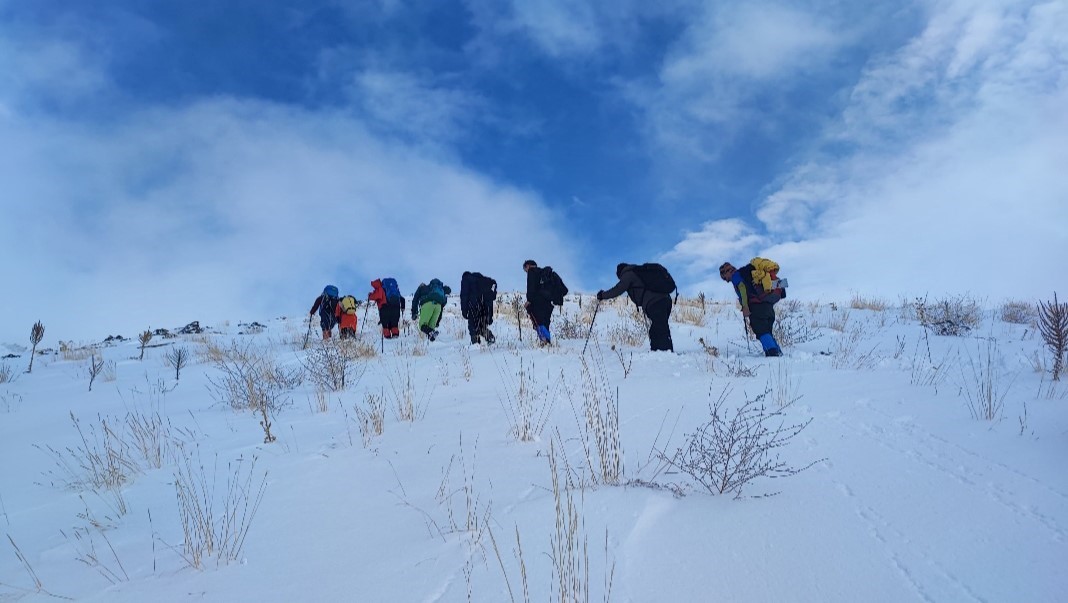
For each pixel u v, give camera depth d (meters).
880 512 3.14
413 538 3.24
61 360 16.16
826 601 2.41
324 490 4.14
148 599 2.83
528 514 3.33
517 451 4.62
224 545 3.34
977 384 5.72
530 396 6.55
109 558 3.33
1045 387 5.45
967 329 11.75
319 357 9.23
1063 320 6.13
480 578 2.73
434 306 14.01
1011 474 3.52
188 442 5.85
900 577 2.55
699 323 14.65
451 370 8.99
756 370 7.38
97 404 9.16
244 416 6.95
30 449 6.29
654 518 3.17
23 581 3.12
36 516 4.18
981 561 2.64
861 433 4.46
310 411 6.94
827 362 7.68
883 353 9.32
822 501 3.31
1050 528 2.88
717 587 2.54
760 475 3.65
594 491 3.56
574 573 2.68
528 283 11.27
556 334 12.65
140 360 14.91
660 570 2.68
